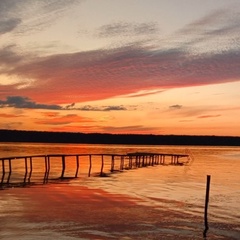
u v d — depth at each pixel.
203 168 64.75
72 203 23.88
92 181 39.56
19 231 16.39
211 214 20.53
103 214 20.30
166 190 31.22
